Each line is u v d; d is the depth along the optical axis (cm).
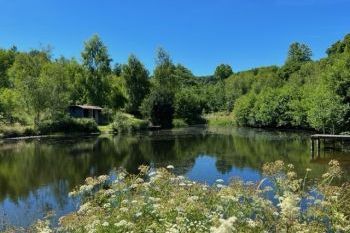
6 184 2509
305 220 830
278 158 3359
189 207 873
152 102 8094
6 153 4038
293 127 7219
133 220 951
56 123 6200
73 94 8706
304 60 14412
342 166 2805
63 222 948
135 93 9300
